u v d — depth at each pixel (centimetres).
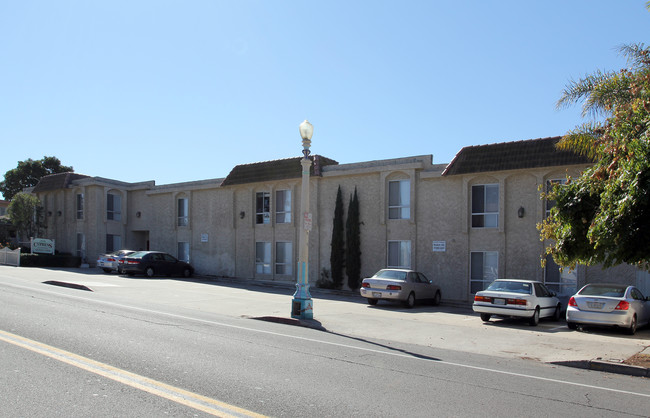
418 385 763
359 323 1500
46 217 4178
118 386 670
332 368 848
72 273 2948
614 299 1473
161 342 983
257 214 3117
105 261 3145
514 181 2248
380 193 2602
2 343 885
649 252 911
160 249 3628
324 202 2806
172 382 702
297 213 2914
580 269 2073
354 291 2630
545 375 900
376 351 1052
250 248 3116
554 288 2133
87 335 1004
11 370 723
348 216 2689
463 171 2323
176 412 579
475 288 2325
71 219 3944
